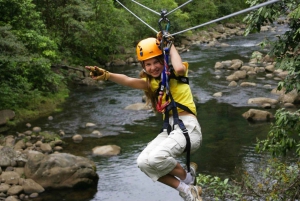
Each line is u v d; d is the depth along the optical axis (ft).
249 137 40.19
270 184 26.25
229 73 69.97
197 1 123.95
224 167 33.37
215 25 124.77
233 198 24.75
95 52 77.92
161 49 11.85
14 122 46.62
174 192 30.40
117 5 91.86
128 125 46.03
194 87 61.05
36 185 30.96
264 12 18.99
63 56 68.44
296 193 21.83
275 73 68.69
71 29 71.41
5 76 50.24
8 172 32.04
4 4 53.11
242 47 95.81
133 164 35.35
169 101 12.01
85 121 47.62
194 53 89.86
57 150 39.11
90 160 33.96
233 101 53.67
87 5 72.49
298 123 20.45
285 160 31.96
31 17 56.70
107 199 29.78
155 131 43.75
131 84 12.59
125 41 83.20
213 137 40.63
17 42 47.85
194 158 35.60
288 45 20.48
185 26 106.93
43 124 46.68
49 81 54.19
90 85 64.08
